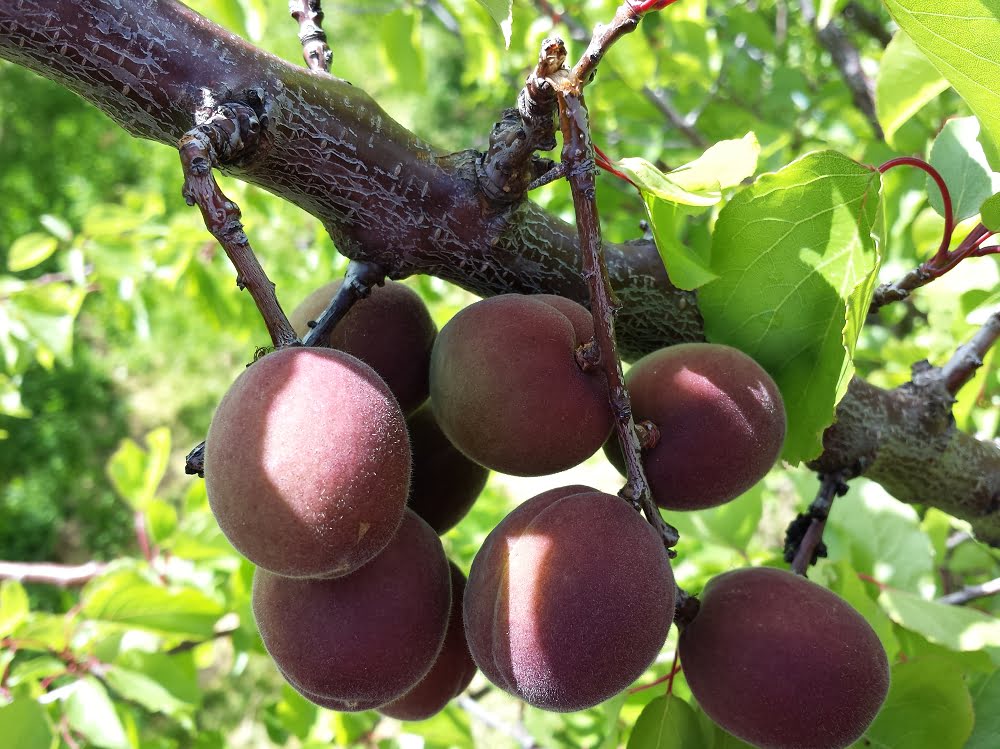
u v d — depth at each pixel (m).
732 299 0.24
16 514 1.15
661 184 0.21
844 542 0.35
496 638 0.19
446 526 0.25
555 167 0.20
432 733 0.41
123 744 0.34
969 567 0.44
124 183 1.48
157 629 0.37
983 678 0.29
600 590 0.18
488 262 0.23
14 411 0.54
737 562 0.36
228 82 0.20
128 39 0.19
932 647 0.30
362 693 0.20
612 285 0.25
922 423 0.27
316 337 0.22
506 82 0.68
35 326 0.52
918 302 0.43
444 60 1.55
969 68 0.20
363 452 0.18
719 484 0.22
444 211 0.22
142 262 0.54
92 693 0.35
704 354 0.22
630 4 0.18
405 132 0.22
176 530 0.44
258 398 0.18
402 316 0.24
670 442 0.22
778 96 0.54
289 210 0.65
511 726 0.43
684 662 0.22
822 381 0.24
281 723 0.43
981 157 0.26
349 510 0.18
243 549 0.18
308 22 0.24
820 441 0.24
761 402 0.22
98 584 0.36
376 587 0.20
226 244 0.18
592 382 0.21
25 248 0.53
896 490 0.28
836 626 0.21
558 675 0.19
